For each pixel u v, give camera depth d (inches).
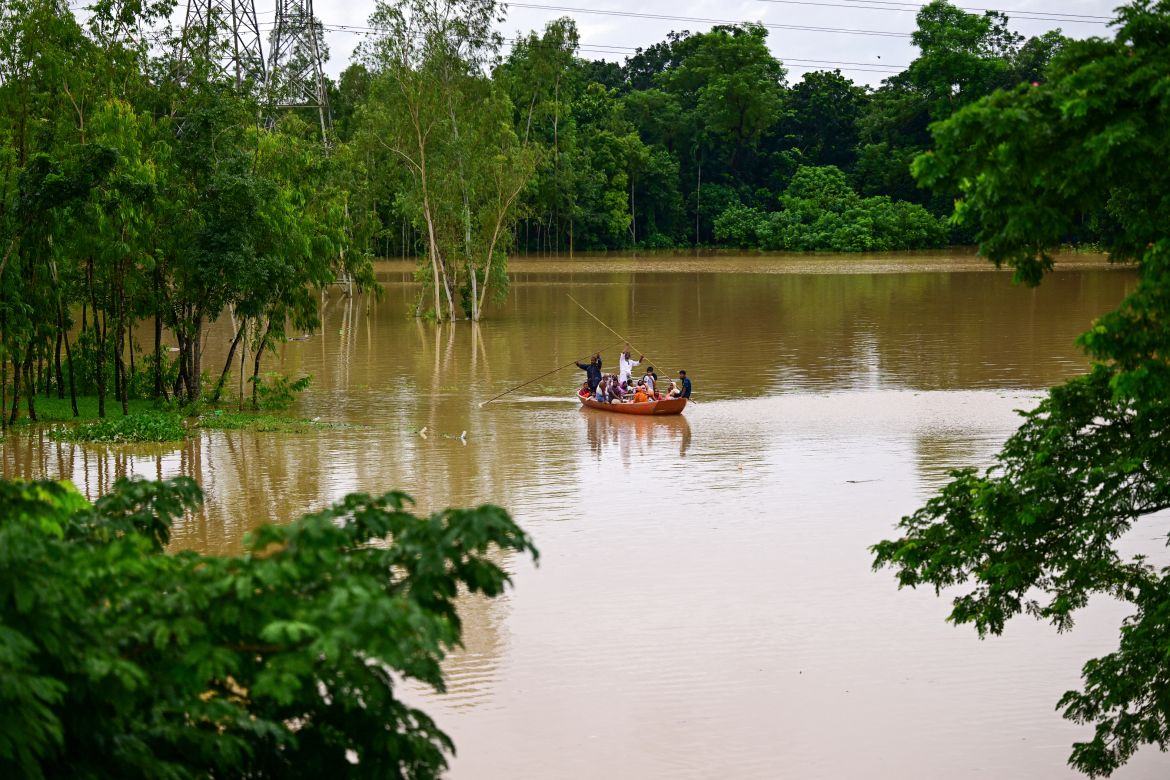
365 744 283.6
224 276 1294.3
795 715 516.1
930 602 652.1
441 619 257.9
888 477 954.1
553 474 984.3
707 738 494.9
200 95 1360.7
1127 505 443.8
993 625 464.8
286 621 241.0
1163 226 398.0
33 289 1257.4
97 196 1198.3
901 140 5251.0
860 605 648.4
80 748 251.9
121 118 1255.5
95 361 1491.1
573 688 545.0
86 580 251.0
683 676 557.3
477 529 272.5
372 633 238.1
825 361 1685.5
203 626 248.2
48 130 1268.5
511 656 582.6
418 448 1110.4
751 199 5452.8
